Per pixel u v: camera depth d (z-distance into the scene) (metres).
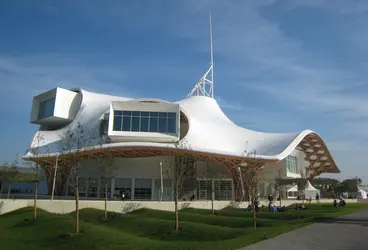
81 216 34.00
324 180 106.56
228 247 17.05
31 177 45.88
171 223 28.02
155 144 50.34
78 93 68.44
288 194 77.19
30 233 25.38
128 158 59.22
